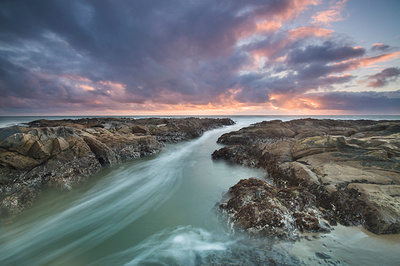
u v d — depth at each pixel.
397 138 9.99
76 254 5.62
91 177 11.44
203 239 5.78
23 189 8.49
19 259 5.50
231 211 6.48
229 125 51.50
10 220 7.24
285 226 5.42
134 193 9.70
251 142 19.33
